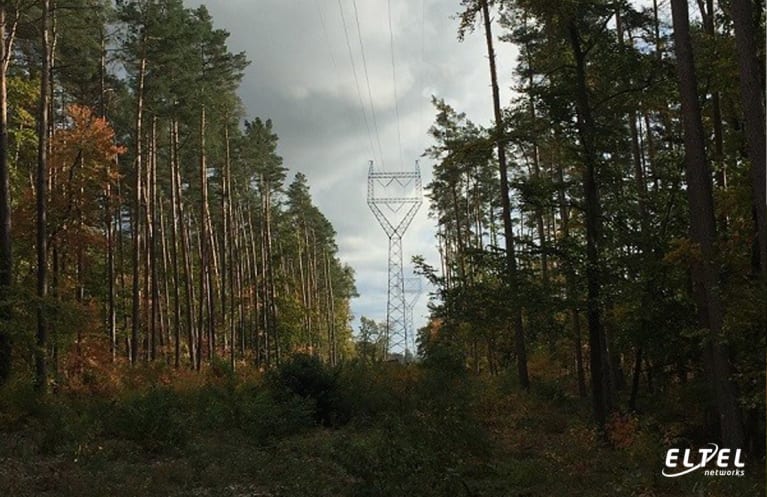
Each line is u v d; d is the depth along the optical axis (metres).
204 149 39.16
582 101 15.98
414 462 7.96
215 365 30.39
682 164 16.14
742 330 10.54
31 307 18.33
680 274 14.62
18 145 30.19
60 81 31.91
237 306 53.34
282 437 17.20
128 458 13.00
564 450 13.05
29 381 17.39
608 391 16.34
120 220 40.41
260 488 10.95
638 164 21.36
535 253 16.12
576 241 16.34
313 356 22.41
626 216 15.84
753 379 10.67
